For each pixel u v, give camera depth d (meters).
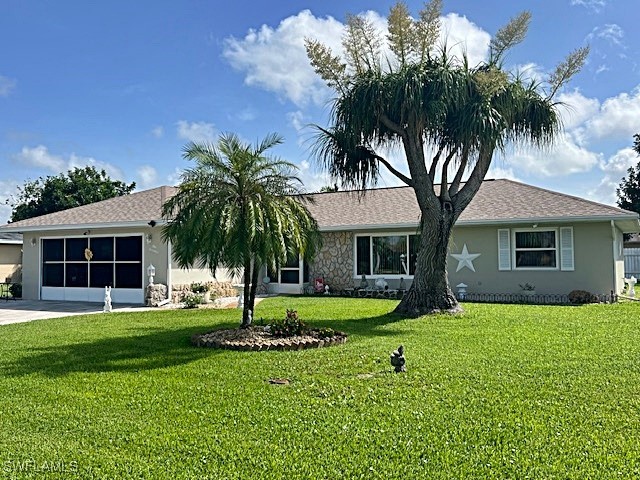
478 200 18.67
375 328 10.39
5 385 6.08
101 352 8.17
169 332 10.34
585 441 4.14
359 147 12.70
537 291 16.78
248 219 8.66
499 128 11.36
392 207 20.11
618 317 11.57
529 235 17.03
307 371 6.65
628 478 3.52
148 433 4.43
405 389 5.67
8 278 24.14
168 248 16.72
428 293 12.49
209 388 5.87
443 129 11.98
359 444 4.15
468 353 7.57
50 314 14.23
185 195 9.39
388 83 11.47
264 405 5.18
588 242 16.20
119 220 17.17
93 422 4.73
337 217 20.23
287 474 3.65
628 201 37.38
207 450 4.05
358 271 19.52
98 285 17.98
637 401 5.14
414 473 3.64
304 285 20.22
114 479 3.61
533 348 7.89
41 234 19.19
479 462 3.80
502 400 5.23
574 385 5.77
